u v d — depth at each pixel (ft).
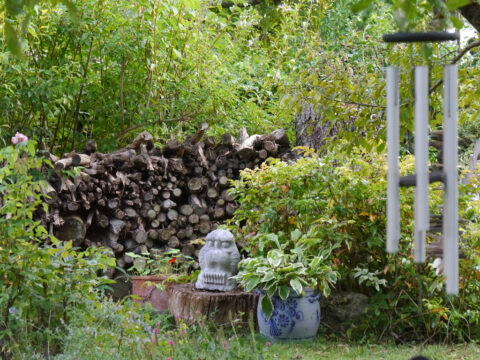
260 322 18.71
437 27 9.27
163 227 24.50
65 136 28.53
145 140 24.25
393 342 18.37
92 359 14.34
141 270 22.61
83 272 15.24
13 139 14.64
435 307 17.92
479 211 18.63
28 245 14.51
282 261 18.54
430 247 9.55
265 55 33.60
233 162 25.07
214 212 24.88
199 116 28.35
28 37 24.57
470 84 15.46
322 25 35.53
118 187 23.22
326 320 19.60
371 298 19.01
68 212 22.50
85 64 28.32
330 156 19.99
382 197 19.38
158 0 25.95
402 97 14.48
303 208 19.90
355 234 19.67
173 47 27.48
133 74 28.02
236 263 20.31
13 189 14.62
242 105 30.40
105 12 26.22
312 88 17.54
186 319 19.42
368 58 23.40
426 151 7.32
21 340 14.28
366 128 16.70
